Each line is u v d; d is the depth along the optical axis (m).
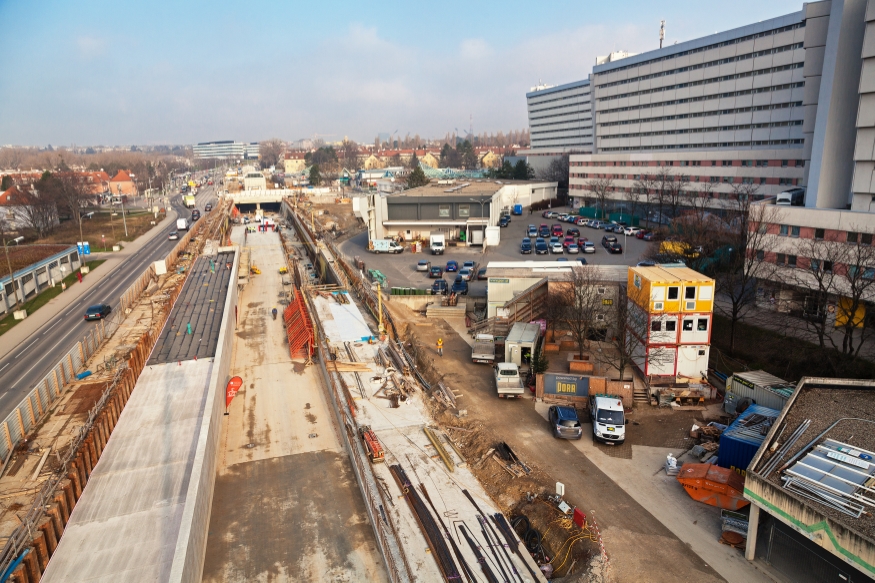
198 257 88.56
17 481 27.70
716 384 40.41
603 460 31.59
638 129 129.12
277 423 36.56
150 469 27.58
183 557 20.14
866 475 21.70
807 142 66.25
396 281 73.88
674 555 23.81
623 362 39.28
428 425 35.31
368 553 24.42
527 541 25.50
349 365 43.72
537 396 39.62
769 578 22.44
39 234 116.44
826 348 43.50
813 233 51.03
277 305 64.75
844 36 49.88
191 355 43.03
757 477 22.67
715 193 98.94
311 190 198.12
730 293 48.25
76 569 20.95
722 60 104.50
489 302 54.91
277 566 23.70
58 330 57.47
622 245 92.38
